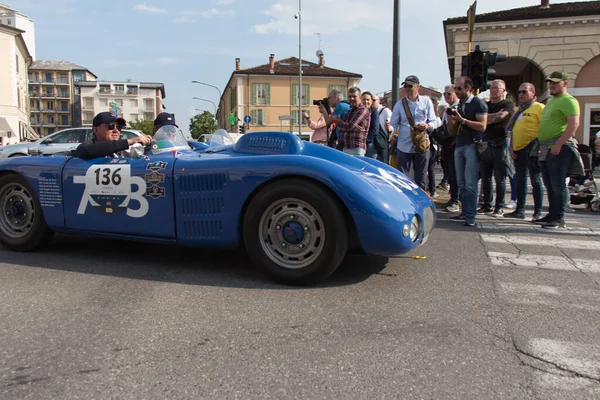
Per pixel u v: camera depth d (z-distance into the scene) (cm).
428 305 281
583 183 742
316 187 304
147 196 349
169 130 405
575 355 216
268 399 178
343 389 185
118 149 373
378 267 364
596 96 2138
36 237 399
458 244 455
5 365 205
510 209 717
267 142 363
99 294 297
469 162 547
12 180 403
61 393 183
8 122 3931
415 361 209
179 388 186
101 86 10894
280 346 223
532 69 2516
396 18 927
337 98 700
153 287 312
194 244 341
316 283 319
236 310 270
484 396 181
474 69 833
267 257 317
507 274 351
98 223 372
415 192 356
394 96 947
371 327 246
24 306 275
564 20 2100
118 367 203
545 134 535
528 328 248
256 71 5022
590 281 335
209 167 330
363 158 412
